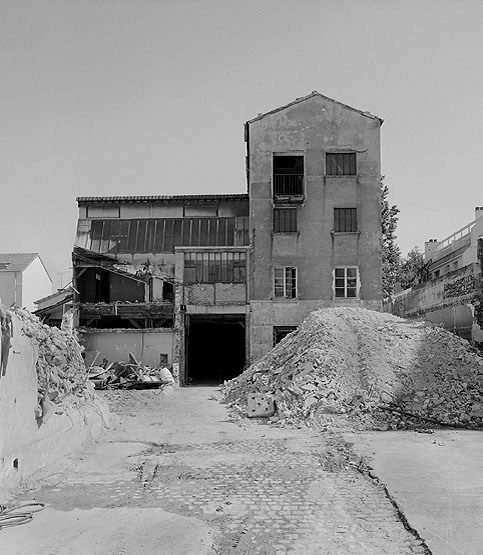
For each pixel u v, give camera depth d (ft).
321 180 106.42
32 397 34.04
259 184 106.73
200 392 88.38
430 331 69.00
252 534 24.49
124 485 32.58
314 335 69.05
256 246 105.60
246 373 80.48
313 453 40.57
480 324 77.25
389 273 155.02
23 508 28.25
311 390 57.67
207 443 45.37
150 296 108.27
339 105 107.45
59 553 22.62
